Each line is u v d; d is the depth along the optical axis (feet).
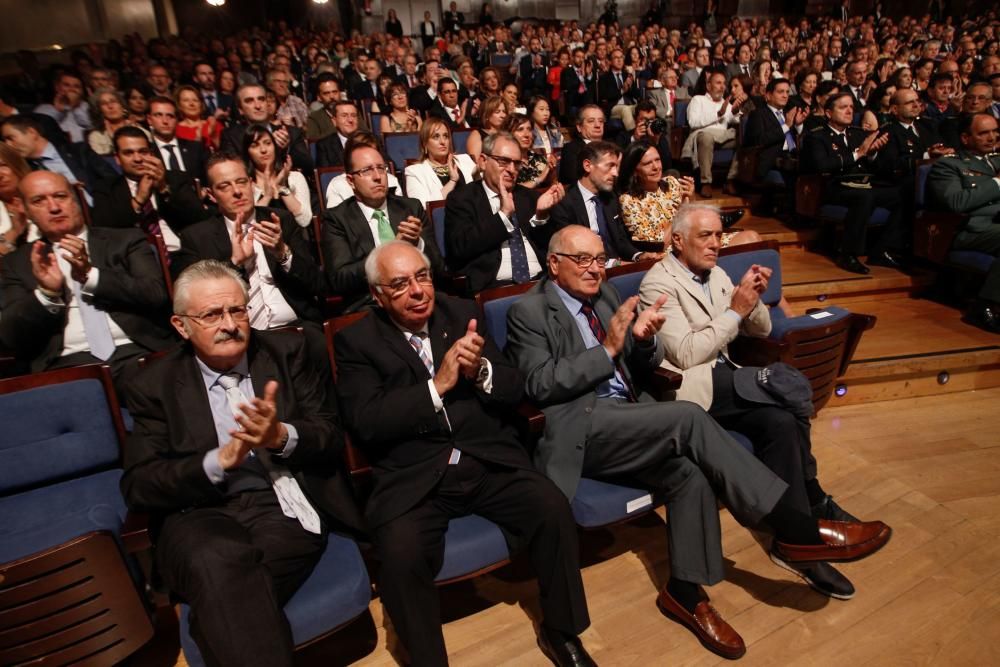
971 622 6.16
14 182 8.70
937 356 10.37
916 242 13.15
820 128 14.58
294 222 9.32
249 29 41.63
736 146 17.65
